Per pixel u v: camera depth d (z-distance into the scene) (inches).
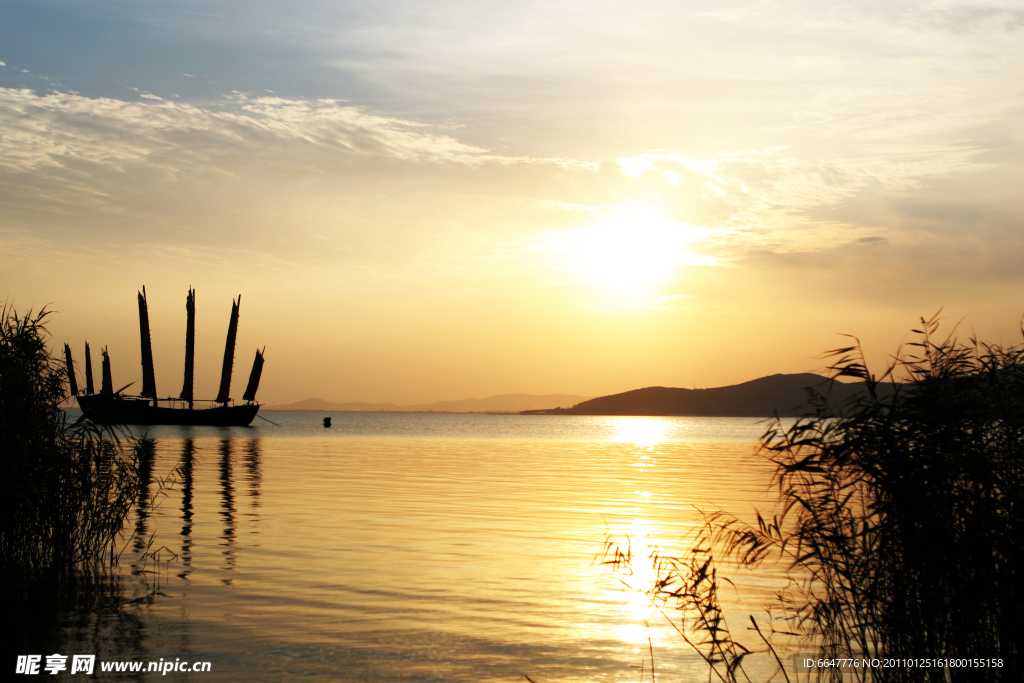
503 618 382.9
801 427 316.2
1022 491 282.8
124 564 485.4
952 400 302.7
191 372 3270.2
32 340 439.8
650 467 1470.2
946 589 278.4
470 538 607.8
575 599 420.8
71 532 461.7
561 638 353.1
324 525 661.3
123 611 381.4
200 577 452.8
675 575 471.2
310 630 356.5
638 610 401.7
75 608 384.8
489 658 324.8
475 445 2455.7
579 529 660.7
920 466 291.6
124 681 290.8
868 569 294.5
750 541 343.3
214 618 371.6
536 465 1509.6
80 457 462.3
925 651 279.6
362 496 896.9
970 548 275.6
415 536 612.1
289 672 303.3
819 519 307.7
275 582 444.8
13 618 366.9
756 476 1250.0
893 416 303.9
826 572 309.6
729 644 345.1
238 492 912.3
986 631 271.6
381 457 1697.8
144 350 3144.7
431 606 402.0
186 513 722.2
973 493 287.1
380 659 320.5
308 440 2561.5
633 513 767.1
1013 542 273.0
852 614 300.2
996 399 308.5
